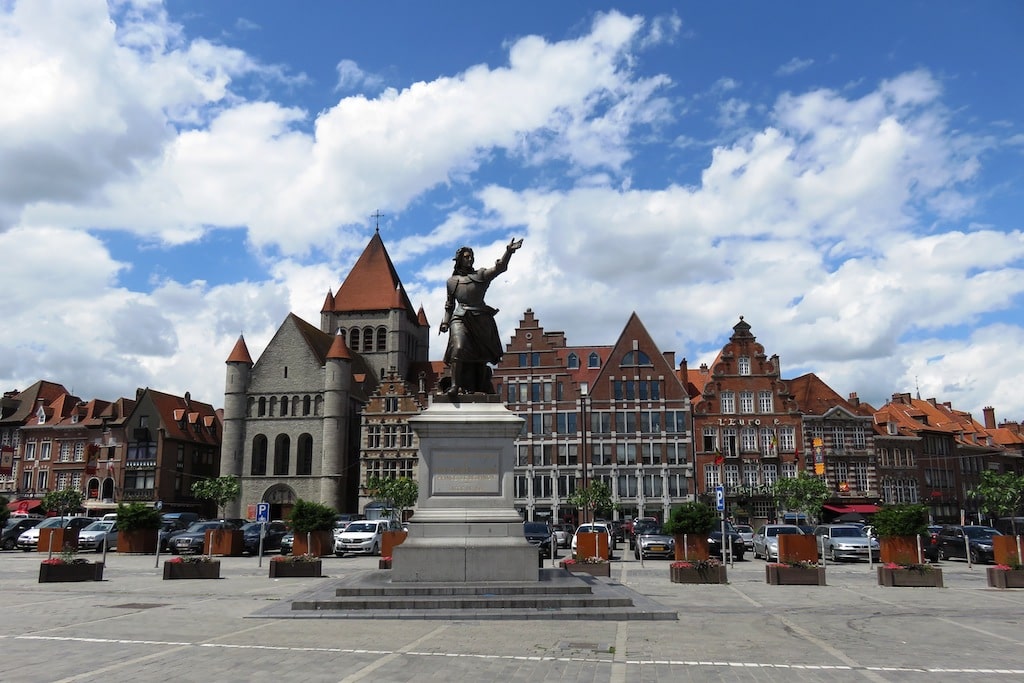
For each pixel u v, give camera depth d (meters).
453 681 9.55
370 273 101.75
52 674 9.73
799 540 25.42
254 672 9.93
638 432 74.00
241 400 86.25
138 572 28.42
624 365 75.50
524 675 9.93
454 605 15.30
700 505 31.41
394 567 16.61
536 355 76.94
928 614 16.97
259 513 32.31
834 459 73.69
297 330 87.62
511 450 17.69
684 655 11.45
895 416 80.75
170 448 85.69
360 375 92.00
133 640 12.42
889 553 27.19
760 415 73.38
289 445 85.94
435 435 17.61
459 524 17.06
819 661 11.19
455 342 18.67
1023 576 23.53
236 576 26.73
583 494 68.44
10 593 20.67
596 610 15.05
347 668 10.22
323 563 35.09
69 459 86.69
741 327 75.06
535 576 16.70
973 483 84.62
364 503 81.19
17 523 48.84
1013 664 11.12
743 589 22.80
